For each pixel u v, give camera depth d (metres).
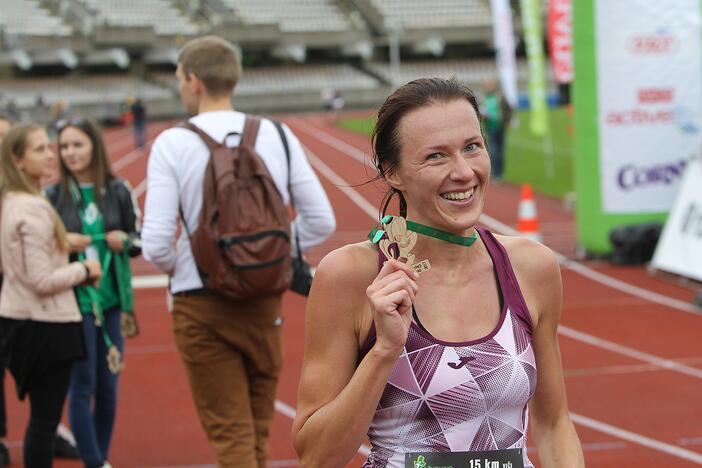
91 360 5.71
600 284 11.96
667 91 12.62
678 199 12.28
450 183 2.49
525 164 26.36
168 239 4.74
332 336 2.58
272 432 7.12
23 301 5.11
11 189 5.14
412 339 2.49
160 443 6.98
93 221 5.85
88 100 55.66
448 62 66.94
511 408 2.54
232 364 4.88
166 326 10.66
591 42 12.67
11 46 53.06
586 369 8.55
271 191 4.74
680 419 7.23
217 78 4.89
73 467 6.48
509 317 2.57
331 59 66.94
